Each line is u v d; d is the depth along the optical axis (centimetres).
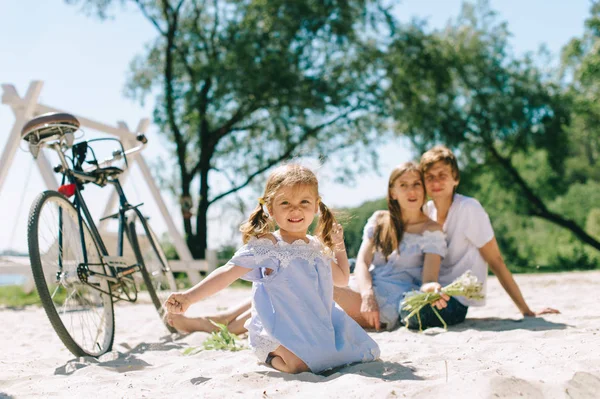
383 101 1836
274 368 290
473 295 383
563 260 2495
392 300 415
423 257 432
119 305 782
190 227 1728
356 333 303
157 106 1794
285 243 294
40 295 334
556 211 3453
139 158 961
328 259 302
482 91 2070
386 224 439
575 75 2156
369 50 1834
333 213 314
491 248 446
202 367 306
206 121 1791
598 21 2131
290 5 1700
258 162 1891
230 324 415
